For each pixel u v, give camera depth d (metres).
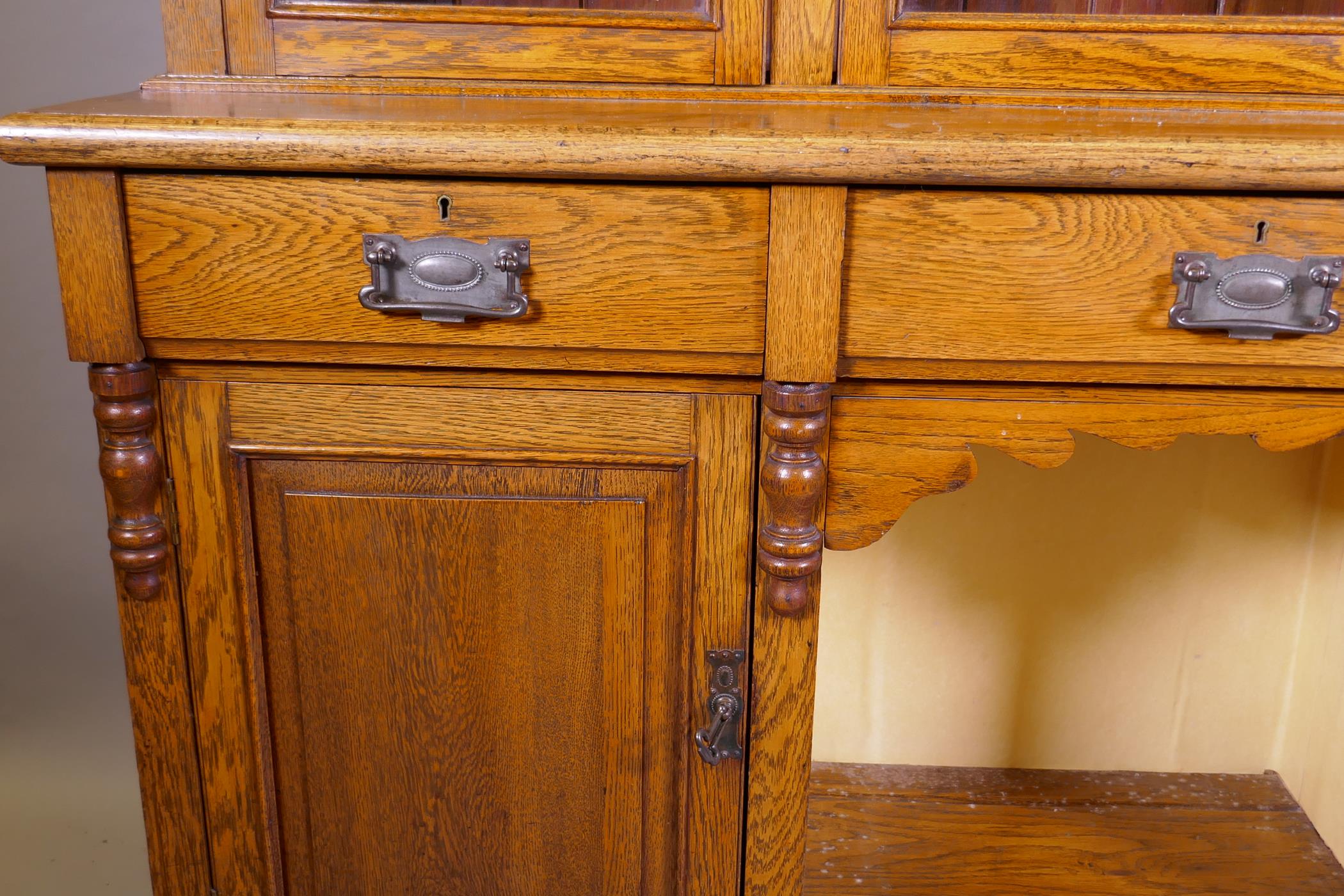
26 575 1.83
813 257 0.81
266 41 1.01
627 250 0.82
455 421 0.88
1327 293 0.80
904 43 1.00
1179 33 0.99
